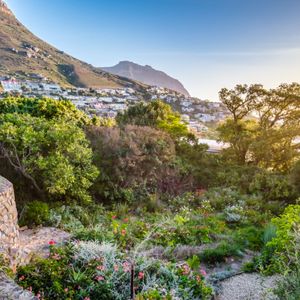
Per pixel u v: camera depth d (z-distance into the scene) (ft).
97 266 16.39
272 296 16.83
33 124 33.83
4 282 10.69
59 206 31.81
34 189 34.06
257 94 58.95
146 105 63.16
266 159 52.16
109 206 36.40
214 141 86.53
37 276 15.12
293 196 39.14
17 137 31.07
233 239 26.35
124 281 15.98
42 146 33.14
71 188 32.94
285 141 51.65
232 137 56.75
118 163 39.45
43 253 20.12
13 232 19.52
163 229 26.25
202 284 17.08
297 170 39.14
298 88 56.65
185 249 23.75
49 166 30.78
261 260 21.22
